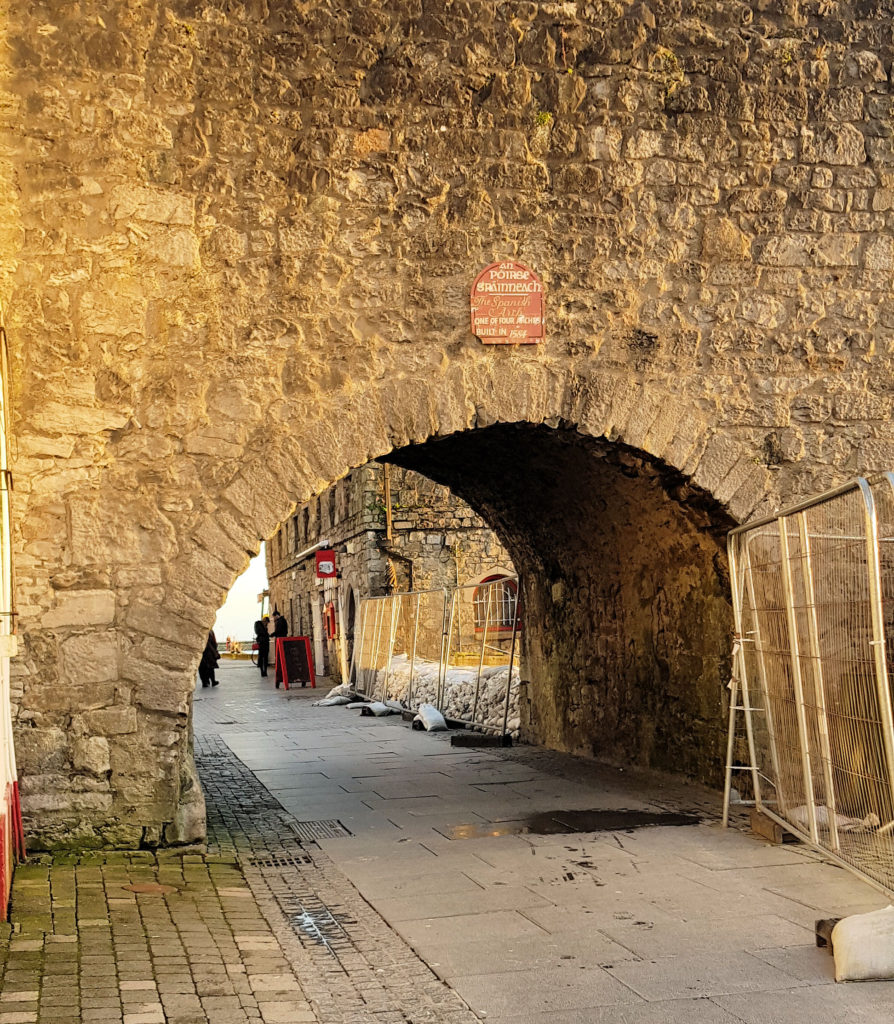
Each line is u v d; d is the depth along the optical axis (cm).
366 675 2027
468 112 787
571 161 804
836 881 609
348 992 438
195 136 743
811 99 834
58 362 713
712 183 823
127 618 707
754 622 754
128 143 732
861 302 839
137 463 721
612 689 1082
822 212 834
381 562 2286
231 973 449
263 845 727
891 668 665
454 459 1123
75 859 664
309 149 761
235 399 739
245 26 753
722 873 633
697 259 820
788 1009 418
